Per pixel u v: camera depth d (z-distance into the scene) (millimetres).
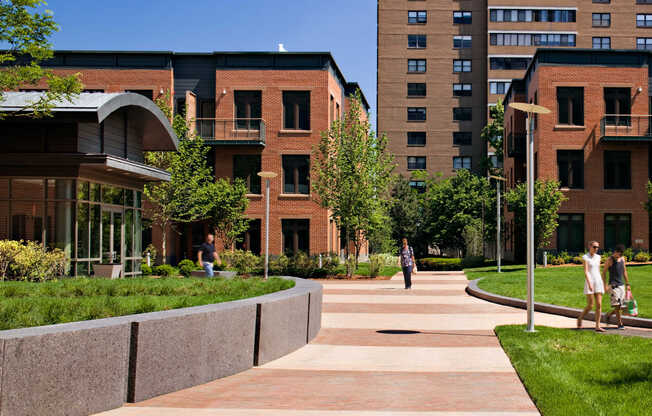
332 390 7730
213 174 39406
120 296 10977
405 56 76062
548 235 33938
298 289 12219
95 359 6359
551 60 38219
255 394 7484
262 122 38500
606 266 13039
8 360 5305
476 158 74938
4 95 20031
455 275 34344
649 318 13406
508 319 14906
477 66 75562
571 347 10336
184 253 39281
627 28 73562
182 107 40344
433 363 9594
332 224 40812
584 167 37844
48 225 20281
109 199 23000
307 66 39031
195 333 7965
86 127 20672
